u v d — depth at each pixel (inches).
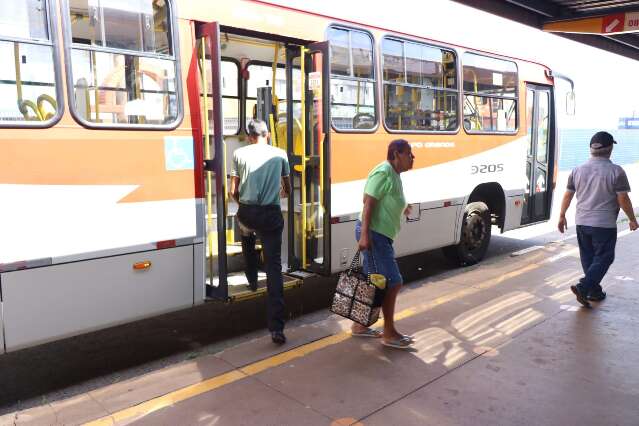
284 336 183.2
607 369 160.2
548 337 184.9
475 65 284.8
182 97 168.9
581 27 394.0
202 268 177.2
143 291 163.0
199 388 149.9
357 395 145.9
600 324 196.5
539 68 336.8
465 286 251.4
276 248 179.5
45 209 141.7
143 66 160.4
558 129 355.6
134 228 159.2
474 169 286.2
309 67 206.7
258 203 176.7
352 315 174.6
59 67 142.9
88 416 136.3
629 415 135.4
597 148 212.8
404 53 244.7
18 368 174.1
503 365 163.5
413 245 254.8
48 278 143.3
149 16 162.1
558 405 140.4
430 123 260.4
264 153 177.3
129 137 156.6
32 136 138.7
